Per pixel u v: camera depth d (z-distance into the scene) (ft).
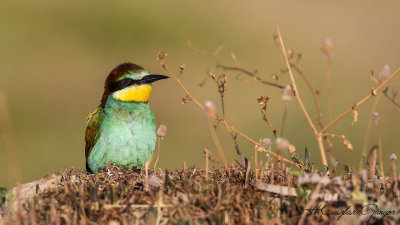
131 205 16.22
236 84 60.80
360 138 48.75
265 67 68.74
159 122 55.06
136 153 26.78
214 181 17.87
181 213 15.72
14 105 59.52
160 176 19.08
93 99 63.36
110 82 27.50
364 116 52.70
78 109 61.00
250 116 53.52
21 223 15.62
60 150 50.85
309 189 16.57
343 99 57.77
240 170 18.95
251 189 17.13
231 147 45.83
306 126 50.60
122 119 26.61
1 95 20.56
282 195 16.39
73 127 57.11
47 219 15.46
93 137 27.20
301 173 17.35
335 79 64.44
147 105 27.37
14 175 30.58
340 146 46.75
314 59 72.02
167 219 15.75
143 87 27.17
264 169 18.75
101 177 19.44
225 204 16.10
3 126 22.20
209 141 48.88
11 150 20.99
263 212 15.72
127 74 27.25
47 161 47.93
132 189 17.85
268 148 20.40
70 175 19.61
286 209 15.92
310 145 47.34
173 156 46.85
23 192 18.49
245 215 15.80
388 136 49.21
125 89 26.94
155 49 75.31
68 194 16.90
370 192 16.28
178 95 60.18
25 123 56.44
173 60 71.61
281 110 54.49
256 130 50.16
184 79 64.23
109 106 26.94
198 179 18.03
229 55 73.41
